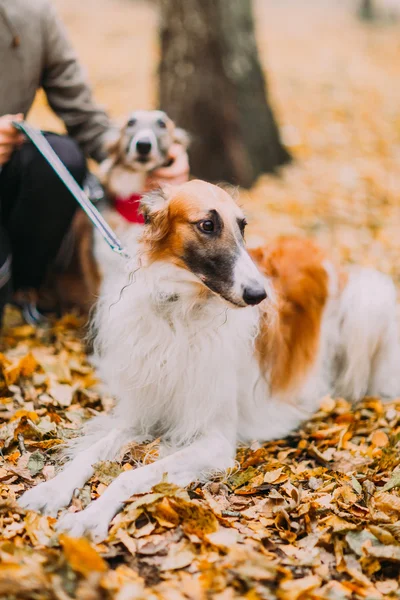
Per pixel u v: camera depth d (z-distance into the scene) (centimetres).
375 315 402
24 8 409
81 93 464
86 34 1805
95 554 231
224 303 296
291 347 380
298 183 783
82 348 438
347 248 615
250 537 264
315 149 905
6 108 420
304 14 2486
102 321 344
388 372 412
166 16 722
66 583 222
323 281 403
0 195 440
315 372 400
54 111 472
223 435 325
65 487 283
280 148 831
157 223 304
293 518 281
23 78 419
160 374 317
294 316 384
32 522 260
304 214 695
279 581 239
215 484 301
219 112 725
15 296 496
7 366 387
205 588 231
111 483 285
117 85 1265
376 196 752
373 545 259
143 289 312
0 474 293
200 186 306
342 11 2555
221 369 318
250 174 761
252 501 294
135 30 1881
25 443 322
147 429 336
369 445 353
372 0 2314
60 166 378
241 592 233
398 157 893
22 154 424
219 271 294
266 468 318
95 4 2214
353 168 836
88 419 356
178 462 302
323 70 1412
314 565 251
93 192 488
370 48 1756
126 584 220
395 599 237
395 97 1203
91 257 480
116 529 261
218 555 251
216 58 725
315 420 382
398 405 396
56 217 446
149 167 466
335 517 276
